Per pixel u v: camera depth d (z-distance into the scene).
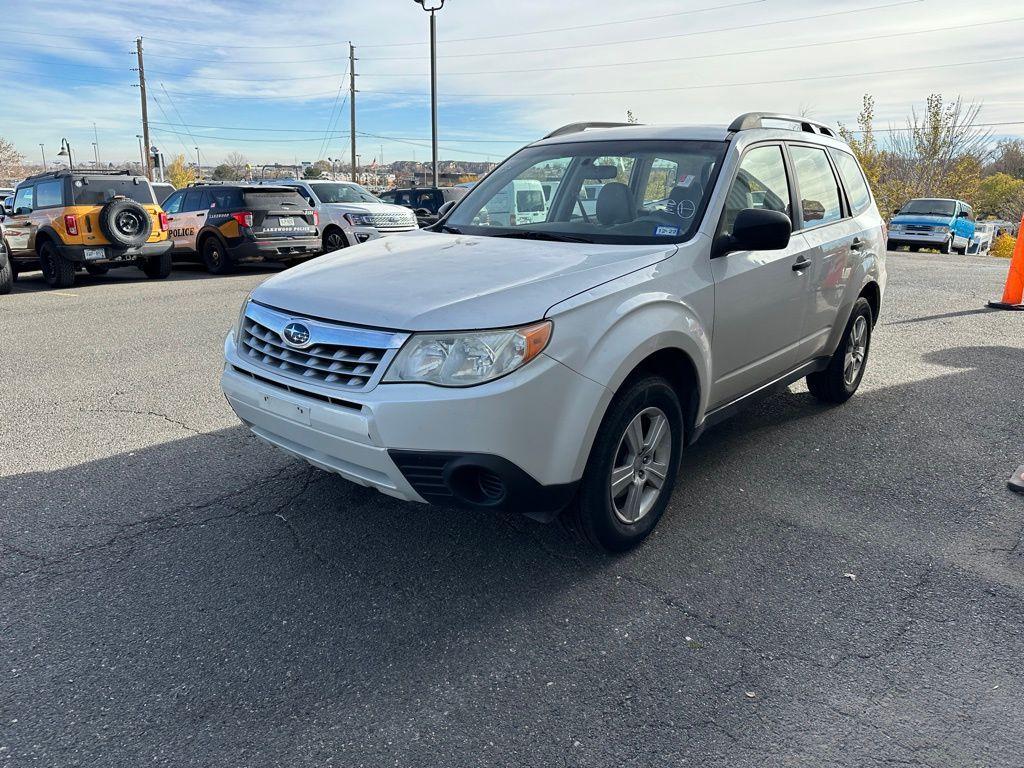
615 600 3.03
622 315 3.02
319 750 2.25
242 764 2.20
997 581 3.19
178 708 2.42
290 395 2.98
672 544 3.49
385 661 2.65
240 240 13.66
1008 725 2.35
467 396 2.66
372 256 3.56
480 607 2.98
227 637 2.78
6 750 2.23
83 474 4.21
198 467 4.31
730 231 3.68
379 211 15.18
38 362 6.79
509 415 2.70
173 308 9.84
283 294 3.18
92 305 10.23
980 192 56.59
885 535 3.59
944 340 7.84
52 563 3.28
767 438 4.86
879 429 5.04
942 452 4.63
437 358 2.69
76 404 5.50
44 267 12.63
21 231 12.69
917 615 2.95
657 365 3.43
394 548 3.42
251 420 3.29
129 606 2.97
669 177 3.84
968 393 5.86
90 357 6.98
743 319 3.79
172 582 3.14
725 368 3.78
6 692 2.48
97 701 2.44
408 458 2.73
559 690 2.51
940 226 23.33
